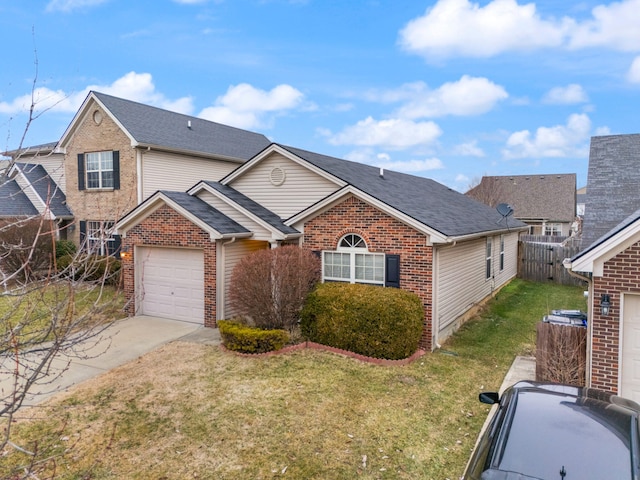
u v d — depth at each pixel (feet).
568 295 59.16
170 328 39.19
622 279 23.85
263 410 23.57
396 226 36.04
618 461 12.72
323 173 44.11
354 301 32.45
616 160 42.70
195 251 40.86
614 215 36.40
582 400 16.08
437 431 22.09
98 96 63.16
